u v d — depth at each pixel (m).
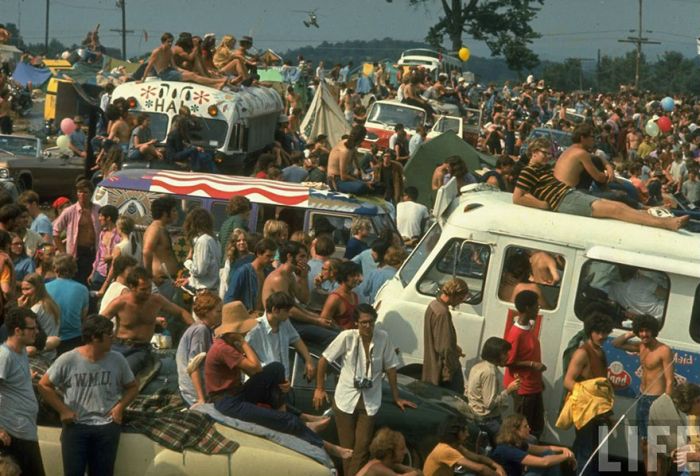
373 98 45.78
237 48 27.70
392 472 10.20
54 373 9.80
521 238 12.70
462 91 55.00
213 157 24.66
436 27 89.12
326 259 14.53
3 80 34.75
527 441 11.30
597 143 42.19
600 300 12.48
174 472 9.86
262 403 10.31
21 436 9.53
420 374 13.03
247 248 14.06
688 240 12.48
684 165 33.62
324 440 11.23
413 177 26.11
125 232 14.86
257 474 9.85
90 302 14.52
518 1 87.75
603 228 12.59
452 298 12.45
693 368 12.20
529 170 13.10
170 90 24.77
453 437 10.71
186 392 10.65
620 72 131.50
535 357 12.28
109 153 22.27
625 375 12.31
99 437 9.82
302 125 36.06
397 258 14.91
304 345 11.19
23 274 13.69
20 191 24.55
